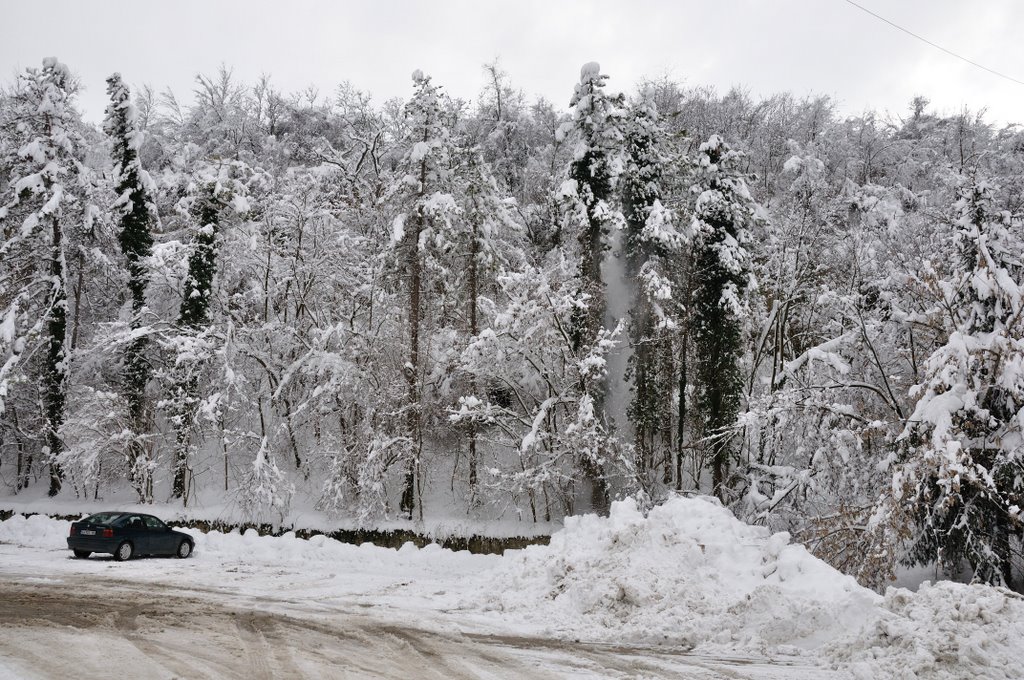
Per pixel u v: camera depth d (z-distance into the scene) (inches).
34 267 1221.1
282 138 2046.0
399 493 1161.4
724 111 2094.0
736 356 1043.3
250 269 1241.4
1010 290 624.4
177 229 1357.0
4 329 1083.9
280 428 1152.2
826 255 1119.0
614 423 1058.1
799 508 829.8
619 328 983.0
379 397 1143.6
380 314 1202.0
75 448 1139.3
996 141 1769.2
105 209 1304.1
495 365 1092.5
